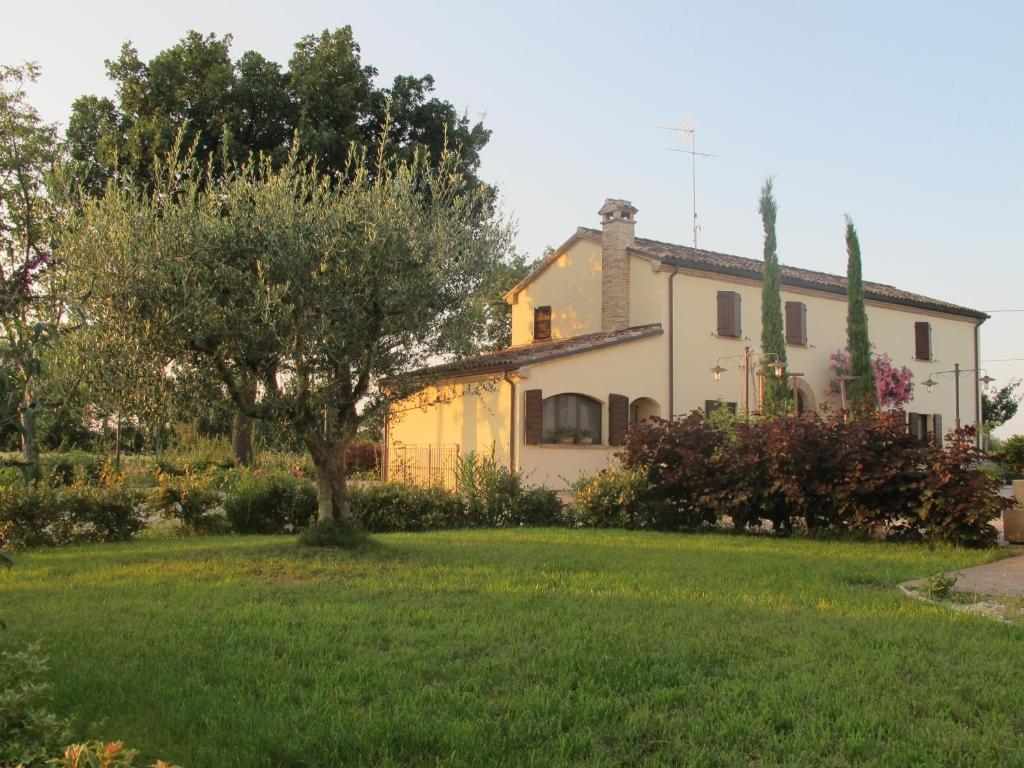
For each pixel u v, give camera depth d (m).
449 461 21.84
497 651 5.48
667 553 10.31
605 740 4.04
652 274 23.20
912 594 7.68
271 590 7.66
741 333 24.50
